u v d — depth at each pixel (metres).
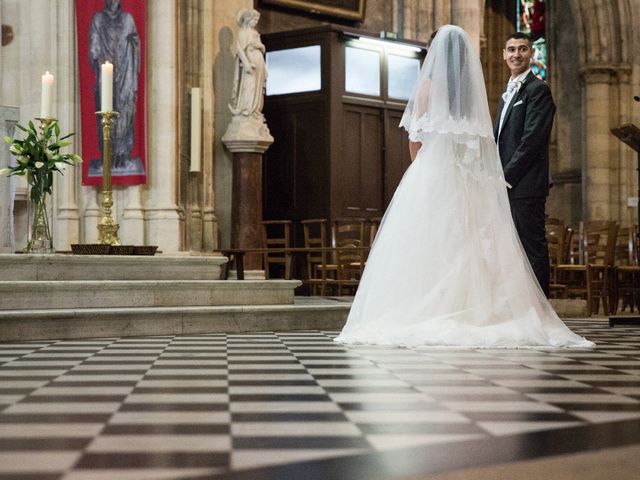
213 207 15.04
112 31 13.88
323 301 11.37
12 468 2.90
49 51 13.92
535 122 7.80
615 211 25.78
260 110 15.17
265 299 9.98
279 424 3.71
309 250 13.27
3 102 14.14
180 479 2.72
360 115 17.23
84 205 13.88
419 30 19.44
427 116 7.59
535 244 7.84
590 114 25.84
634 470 2.77
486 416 3.89
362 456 3.03
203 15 14.89
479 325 7.21
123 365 5.91
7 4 14.16
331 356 6.44
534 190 7.82
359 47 17.20
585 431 3.49
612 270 13.06
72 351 6.93
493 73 28.02
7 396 4.50
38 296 8.61
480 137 7.63
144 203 14.05
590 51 25.83
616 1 25.58
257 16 15.08
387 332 7.33
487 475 2.71
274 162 17.27
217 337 8.37
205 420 3.81
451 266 7.33
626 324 9.97
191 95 14.59
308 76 16.98
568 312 12.03
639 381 5.06
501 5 28.08
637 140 10.80
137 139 13.87
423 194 7.51
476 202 7.48
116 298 9.04
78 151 13.86
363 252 13.37
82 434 3.51
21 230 13.62
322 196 16.75
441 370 5.57
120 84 13.88
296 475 2.73
